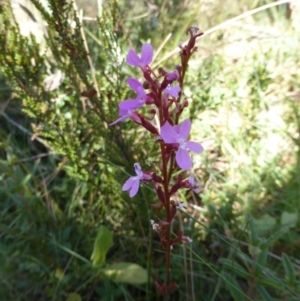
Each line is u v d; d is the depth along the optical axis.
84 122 0.30
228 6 0.45
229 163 0.32
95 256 0.25
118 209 0.29
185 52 0.18
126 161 0.27
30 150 0.34
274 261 0.27
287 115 0.35
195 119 0.33
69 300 0.25
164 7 0.45
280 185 0.31
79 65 0.25
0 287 0.26
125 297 0.25
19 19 0.35
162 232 0.20
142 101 0.16
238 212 0.29
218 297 0.26
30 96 0.26
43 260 0.27
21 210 0.28
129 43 0.36
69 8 0.24
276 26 0.42
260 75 0.36
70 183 0.31
